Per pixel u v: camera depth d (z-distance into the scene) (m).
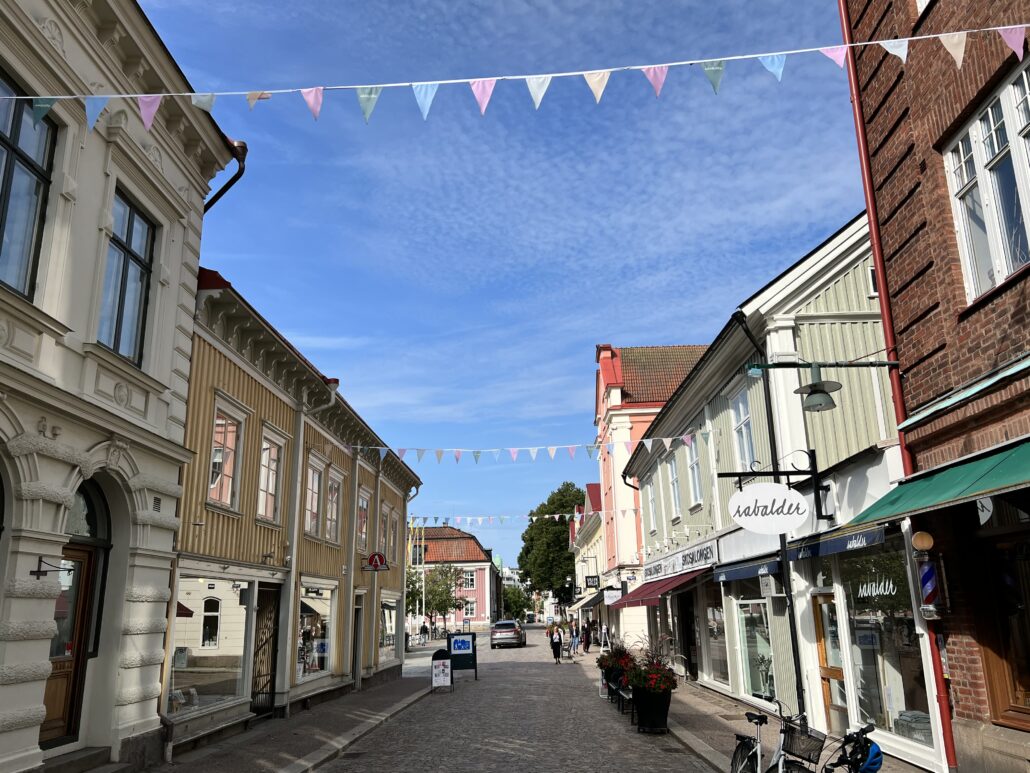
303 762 10.50
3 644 7.45
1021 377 6.84
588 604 42.94
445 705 18.44
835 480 11.06
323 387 17.42
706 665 19.70
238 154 12.72
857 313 12.73
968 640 7.80
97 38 9.26
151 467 10.48
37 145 8.39
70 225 8.70
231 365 13.55
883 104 9.49
